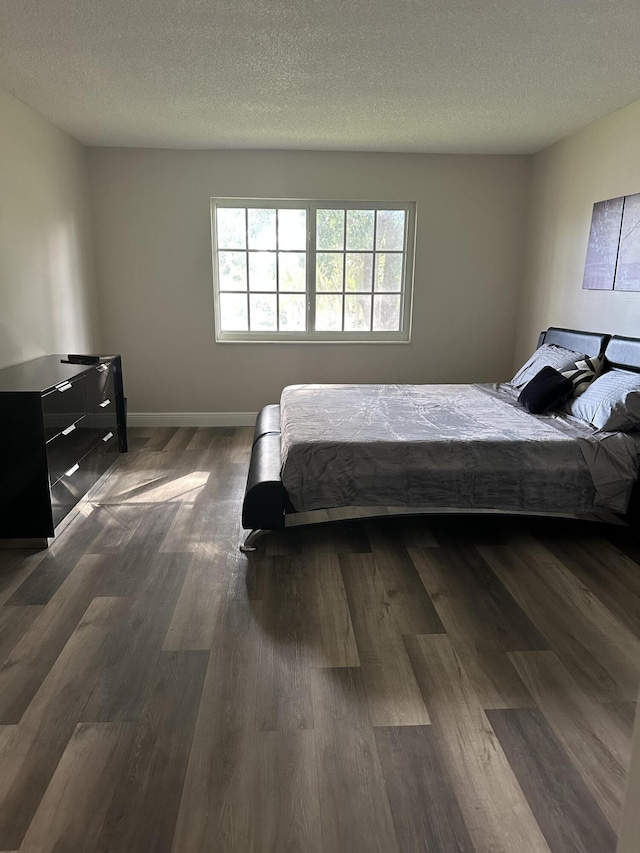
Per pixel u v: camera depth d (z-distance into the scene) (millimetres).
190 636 2154
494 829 1391
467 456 2848
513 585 2549
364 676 1936
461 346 5293
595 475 2852
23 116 3582
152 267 4949
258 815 1422
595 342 3811
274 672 1953
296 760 1586
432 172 4910
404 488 2836
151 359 5141
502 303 5234
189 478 3898
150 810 1435
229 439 4855
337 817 1418
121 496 3574
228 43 2688
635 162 3531
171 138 4406
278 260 5086
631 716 1761
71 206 4379
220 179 4816
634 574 2654
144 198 4816
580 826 1400
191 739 1658
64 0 2281
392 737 1672
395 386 4355
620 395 3096
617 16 2410
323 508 2822
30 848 1339
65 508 3047
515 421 3285
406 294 5211
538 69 2998
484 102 3539
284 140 4457
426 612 2330
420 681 1913
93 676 1927
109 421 3988
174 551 2854
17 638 2131
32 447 2719
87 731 1686
